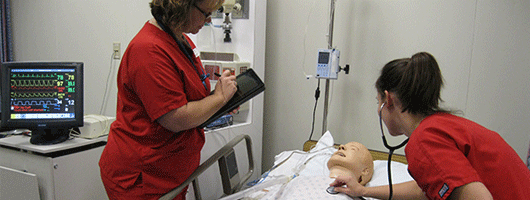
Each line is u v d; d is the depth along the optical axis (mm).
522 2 1756
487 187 829
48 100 1601
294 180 1538
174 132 1145
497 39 1832
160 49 1043
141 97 1047
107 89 2736
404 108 901
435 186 814
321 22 2258
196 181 1476
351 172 1523
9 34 3131
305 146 2139
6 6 3082
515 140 1862
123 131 1161
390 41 2068
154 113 1032
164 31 1104
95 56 2760
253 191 1446
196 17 1065
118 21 2615
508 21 1798
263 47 2297
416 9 1985
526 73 1794
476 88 1909
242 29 2197
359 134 2232
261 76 2314
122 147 1153
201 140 1303
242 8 2170
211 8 1069
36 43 3051
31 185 1521
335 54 1996
